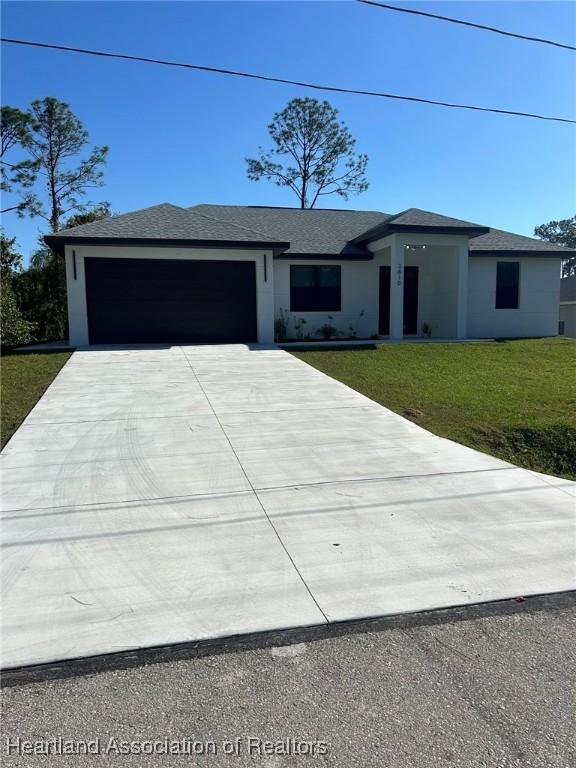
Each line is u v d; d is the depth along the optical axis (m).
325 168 36.19
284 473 5.75
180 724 2.45
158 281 14.55
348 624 3.22
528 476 5.86
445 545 4.23
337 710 2.54
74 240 13.49
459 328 16.77
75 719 2.48
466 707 2.56
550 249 18.14
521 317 18.48
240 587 3.60
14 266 17.77
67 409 8.14
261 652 2.97
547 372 11.64
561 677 2.78
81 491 5.20
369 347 14.35
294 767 2.20
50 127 26.55
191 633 3.12
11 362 11.68
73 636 3.07
